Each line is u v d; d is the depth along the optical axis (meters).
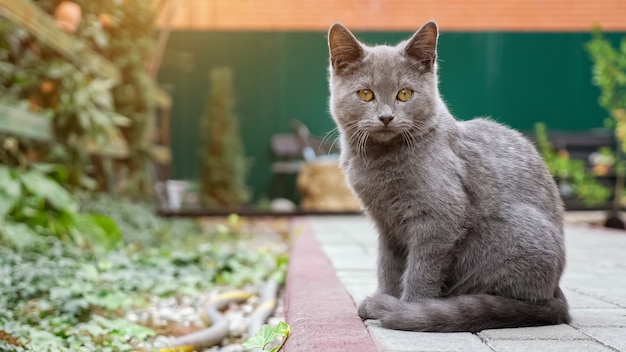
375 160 0.83
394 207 0.82
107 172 2.20
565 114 3.62
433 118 0.83
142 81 2.34
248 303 1.23
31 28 1.46
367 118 0.83
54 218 1.50
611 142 3.43
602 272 1.18
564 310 0.78
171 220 2.35
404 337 0.71
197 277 1.34
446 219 0.80
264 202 3.54
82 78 1.79
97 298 1.09
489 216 0.81
